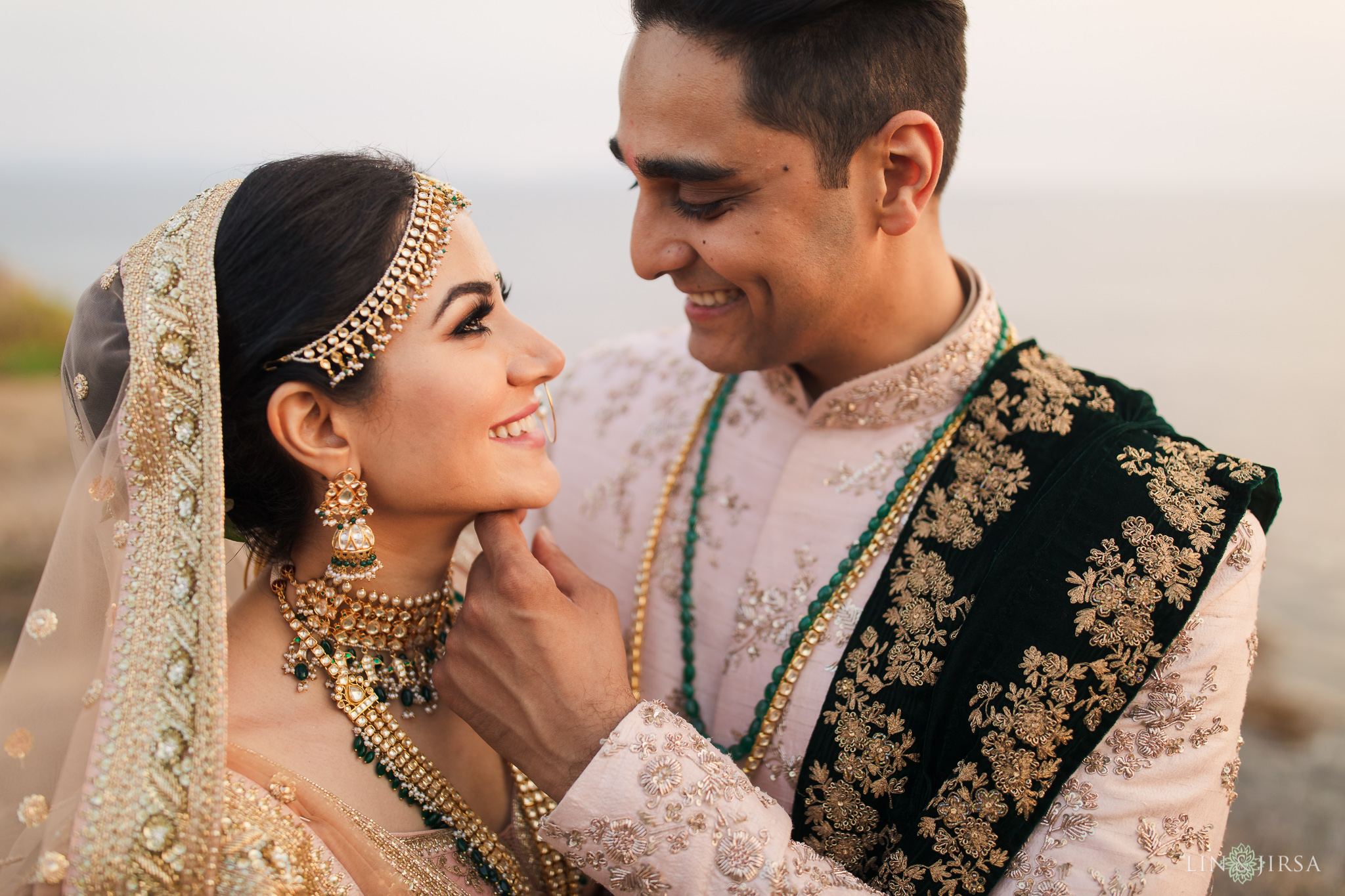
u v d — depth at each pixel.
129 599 1.05
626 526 1.76
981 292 1.53
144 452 1.07
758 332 1.45
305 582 1.22
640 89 1.29
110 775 1.00
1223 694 1.24
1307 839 2.80
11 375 7.82
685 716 1.57
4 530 4.86
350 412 1.13
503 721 1.21
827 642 1.42
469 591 1.25
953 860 1.23
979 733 1.24
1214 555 1.23
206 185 1.27
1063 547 1.27
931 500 1.42
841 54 1.25
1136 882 1.17
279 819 1.05
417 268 1.12
